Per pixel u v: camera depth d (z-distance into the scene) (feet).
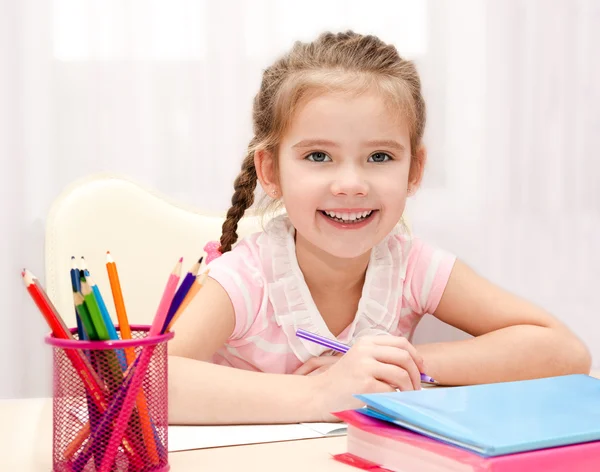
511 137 5.37
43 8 4.97
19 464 1.91
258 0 5.05
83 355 1.69
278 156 3.07
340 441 2.08
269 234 3.36
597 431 1.66
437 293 3.43
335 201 2.81
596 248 5.48
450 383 2.94
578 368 3.09
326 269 3.22
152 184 5.07
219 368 2.49
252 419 2.32
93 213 3.56
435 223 5.34
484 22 5.29
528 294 5.44
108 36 5.01
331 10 5.13
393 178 2.85
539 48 5.36
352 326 3.30
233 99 5.08
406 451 1.72
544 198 5.42
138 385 1.69
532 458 1.55
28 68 4.98
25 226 5.04
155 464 1.75
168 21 5.03
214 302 3.06
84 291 1.67
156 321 1.76
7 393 5.15
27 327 5.13
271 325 3.26
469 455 1.56
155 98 5.06
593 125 5.43
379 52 3.00
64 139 5.02
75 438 1.72
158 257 3.65
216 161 5.10
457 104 5.31
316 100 2.78
